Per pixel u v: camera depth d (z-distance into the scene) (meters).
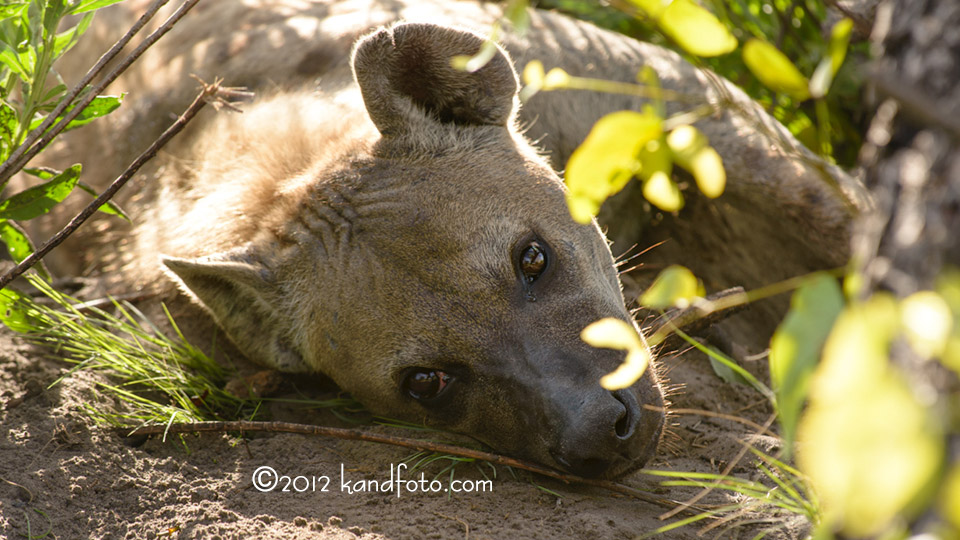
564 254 6.34
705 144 3.10
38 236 9.27
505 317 6.04
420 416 6.55
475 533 5.33
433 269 6.14
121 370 7.09
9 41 5.96
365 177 6.52
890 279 2.64
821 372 2.32
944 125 2.08
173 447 6.51
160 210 7.98
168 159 8.19
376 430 6.71
